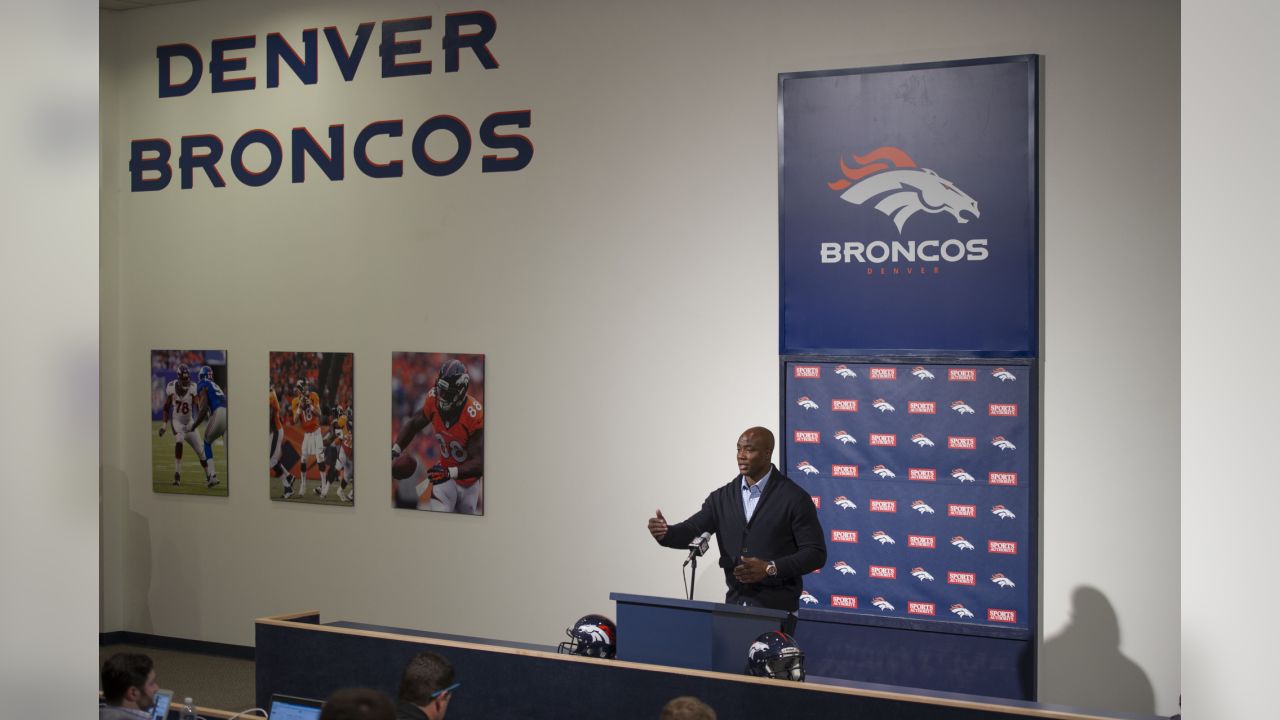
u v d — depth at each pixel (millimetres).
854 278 5859
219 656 7652
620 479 6453
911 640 5734
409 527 7043
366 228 7152
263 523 7504
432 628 6977
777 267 6086
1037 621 5543
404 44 7035
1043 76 5543
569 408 6582
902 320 5770
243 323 7547
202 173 7668
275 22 7434
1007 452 5566
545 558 6652
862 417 5836
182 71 7723
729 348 6188
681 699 2904
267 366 7473
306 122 7344
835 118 5887
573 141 6570
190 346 7719
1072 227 5512
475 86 6832
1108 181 5445
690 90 6270
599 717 3979
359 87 7176
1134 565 5410
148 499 7875
